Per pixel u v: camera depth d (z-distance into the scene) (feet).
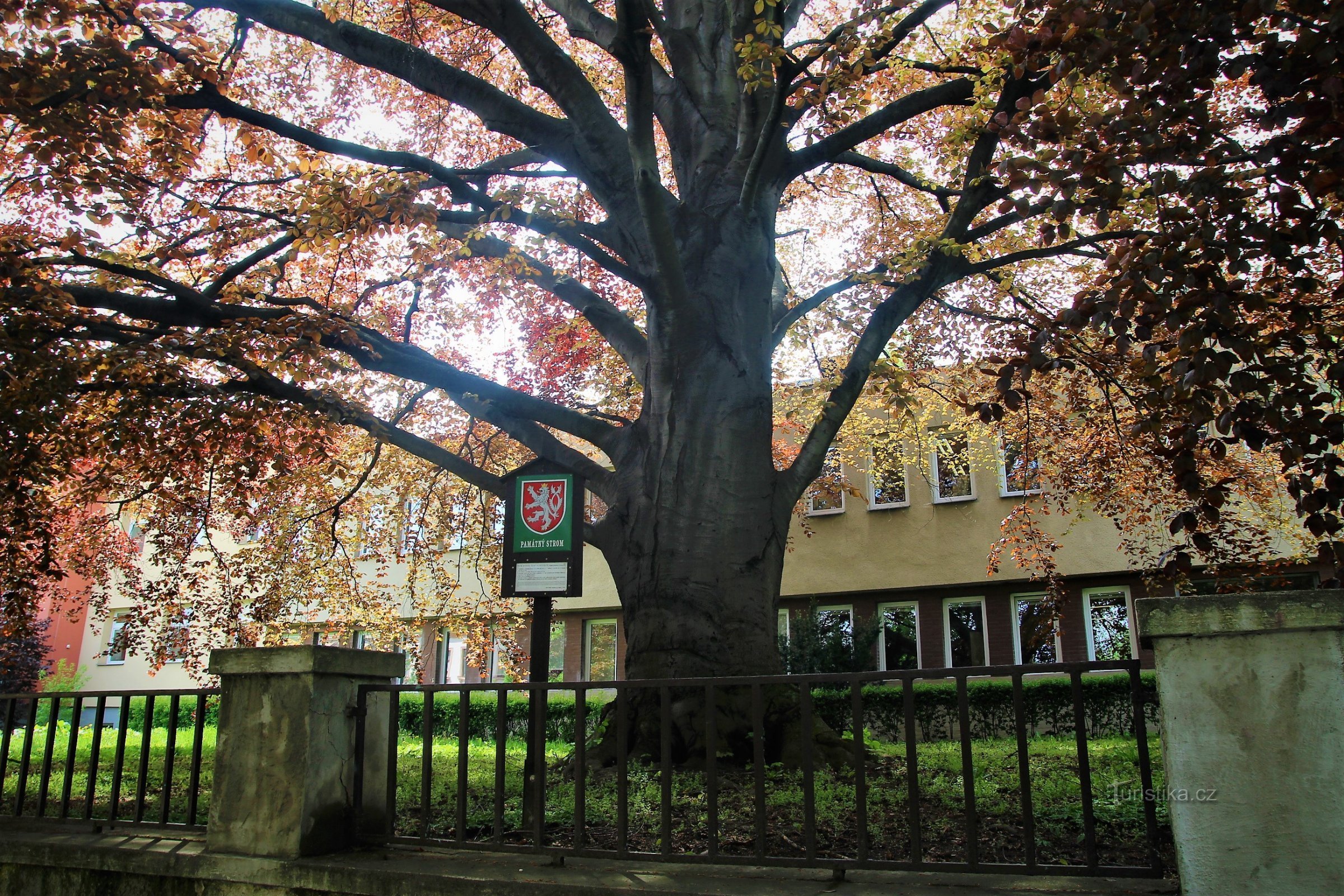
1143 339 20.77
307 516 43.14
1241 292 18.26
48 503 30.22
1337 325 26.23
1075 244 29.55
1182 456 19.01
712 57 31.65
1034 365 19.15
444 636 66.33
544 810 17.15
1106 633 55.67
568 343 43.47
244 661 16.12
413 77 29.01
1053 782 20.21
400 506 48.11
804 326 42.73
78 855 16.49
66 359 24.32
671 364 26.78
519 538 19.17
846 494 63.87
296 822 15.17
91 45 23.98
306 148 31.50
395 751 16.05
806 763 13.09
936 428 59.67
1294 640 10.74
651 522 25.66
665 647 24.21
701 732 22.82
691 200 29.04
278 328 26.05
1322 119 17.44
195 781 17.28
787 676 13.46
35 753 38.93
